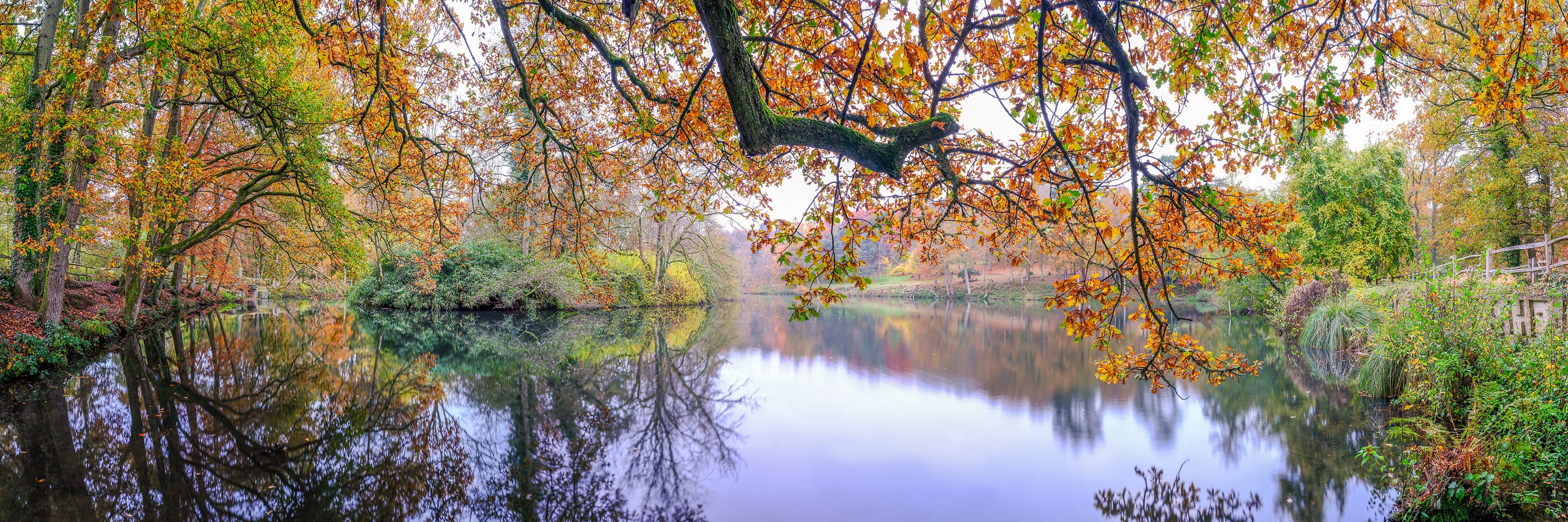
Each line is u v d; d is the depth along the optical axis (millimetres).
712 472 5742
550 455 6160
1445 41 4219
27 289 11055
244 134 12641
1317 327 12305
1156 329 3316
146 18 7258
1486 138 13992
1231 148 3256
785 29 3523
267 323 18359
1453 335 6051
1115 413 7746
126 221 9078
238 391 8570
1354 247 17234
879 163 2740
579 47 5410
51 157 9727
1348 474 5324
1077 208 3277
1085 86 3422
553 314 23250
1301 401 7852
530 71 5234
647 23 5031
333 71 9492
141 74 9422
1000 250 3893
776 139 2629
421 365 11094
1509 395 5039
